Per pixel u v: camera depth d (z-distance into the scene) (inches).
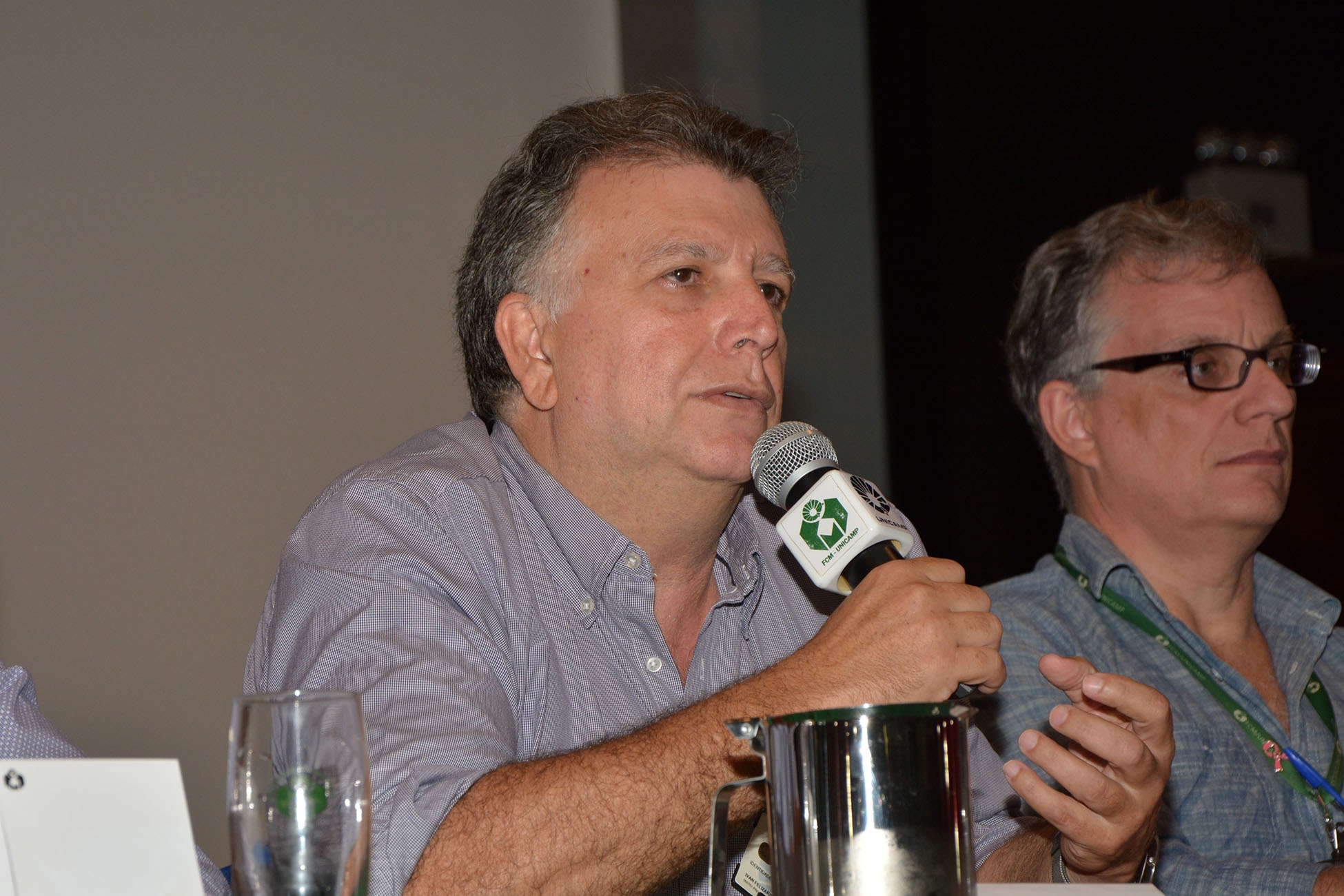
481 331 70.4
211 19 119.4
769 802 34.0
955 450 163.6
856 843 32.0
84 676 106.7
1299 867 69.6
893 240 163.6
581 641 63.0
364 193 126.1
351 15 127.3
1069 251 95.3
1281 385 86.3
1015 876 56.9
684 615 67.9
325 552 57.7
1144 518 89.0
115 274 112.1
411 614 54.6
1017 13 169.0
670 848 44.8
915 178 165.0
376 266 125.9
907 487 161.6
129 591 109.7
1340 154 167.6
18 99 109.7
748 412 62.2
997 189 167.6
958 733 33.1
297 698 32.8
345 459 122.0
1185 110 168.7
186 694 111.2
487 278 69.4
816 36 161.8
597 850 44.0
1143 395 88.7
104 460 109.8
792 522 54.4
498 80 136.0
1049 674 50.1
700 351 62.1
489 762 48.6
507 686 57.6
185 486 113.3
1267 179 166.9
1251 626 89.8
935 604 48.4
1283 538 154.8
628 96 68.8
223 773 112.1
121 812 31.5
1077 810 49.3
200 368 115.2
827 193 161.9
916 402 162.7
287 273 120.7
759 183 69.2
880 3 164.1
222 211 118.0
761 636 69.7
